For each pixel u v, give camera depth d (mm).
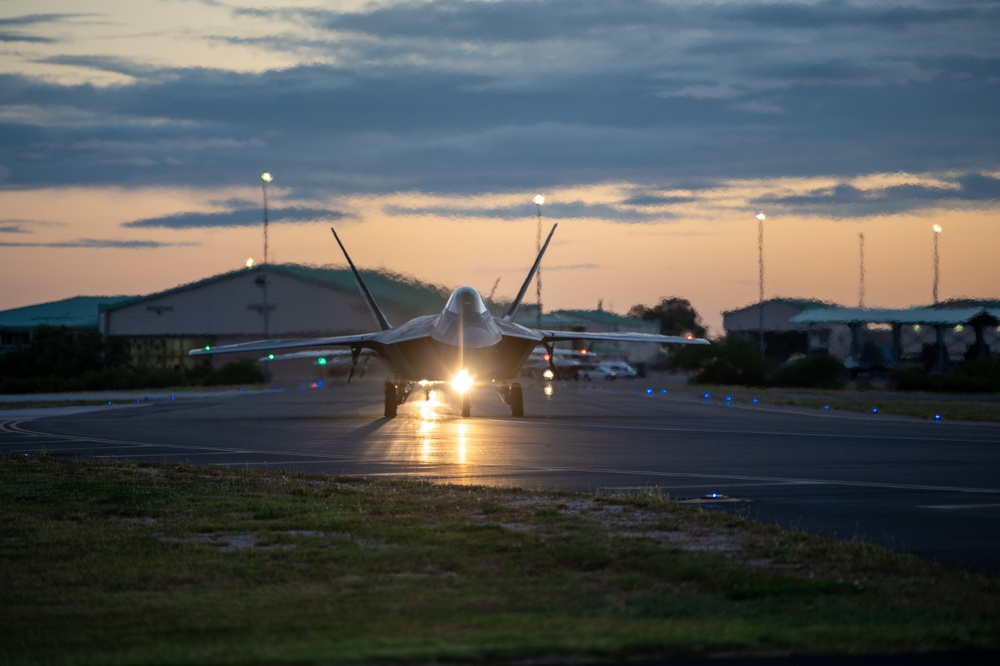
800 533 31531
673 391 168750
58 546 29953
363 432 75062
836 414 101688
